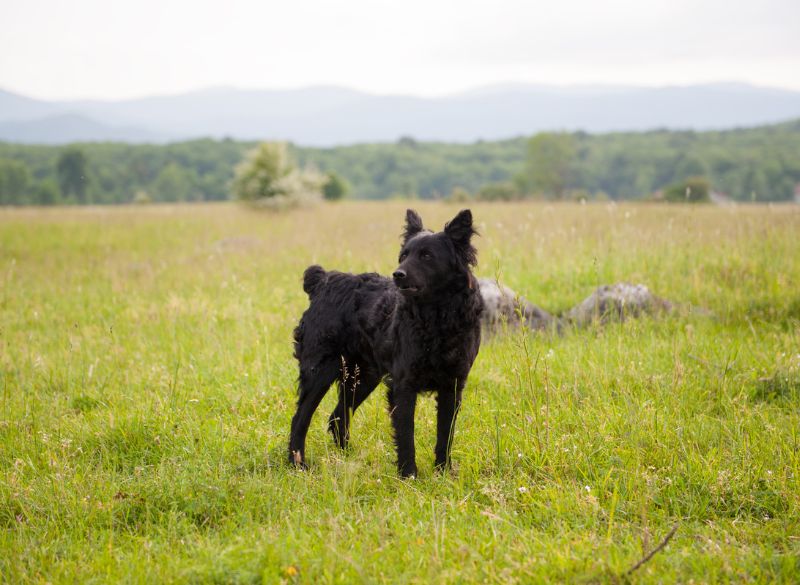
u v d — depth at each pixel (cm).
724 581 347
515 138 17000
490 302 872
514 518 430
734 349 732
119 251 1806
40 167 10956
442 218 2175
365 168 12606
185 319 981
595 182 10600
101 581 376
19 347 877
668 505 450
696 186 3875
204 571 368
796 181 8769
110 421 599
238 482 486
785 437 525
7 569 390
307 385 566
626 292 902
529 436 537
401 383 520
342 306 568
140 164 10650
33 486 496
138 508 463
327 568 368
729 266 1052
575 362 686
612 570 353
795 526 411
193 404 663
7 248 1895
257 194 2903
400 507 457
